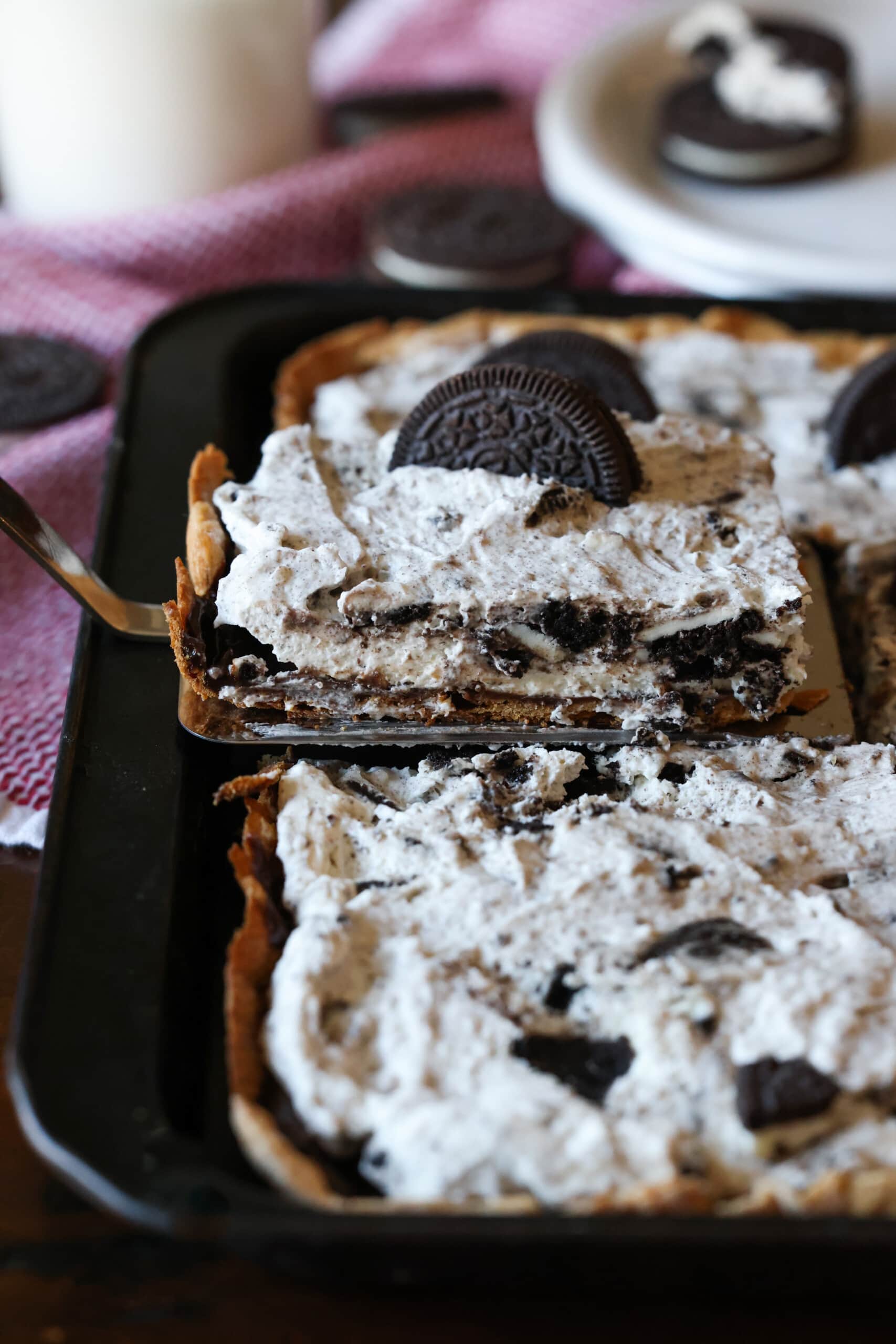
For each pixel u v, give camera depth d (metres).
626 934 0.54
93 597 0.59
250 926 0.54
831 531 0.62
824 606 0.62
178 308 0.67
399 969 0.54
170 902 0.55
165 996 0.54
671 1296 0.51
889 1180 0.51
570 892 0.55
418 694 0.58
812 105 0.75
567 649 0.58
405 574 0.58
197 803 0.57
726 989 0.53
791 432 0.65
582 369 0.62
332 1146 0.52
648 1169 0.52
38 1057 0.52
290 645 0.58
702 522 0.59
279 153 0.77
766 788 0.57
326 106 0.82
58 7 0.71
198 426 0.64
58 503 0.65
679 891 0.55
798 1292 0.51
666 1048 0.53
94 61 0.72
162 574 0.61
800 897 0.55
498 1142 0.52
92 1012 0.53
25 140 0.74
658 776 0.57
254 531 0.58
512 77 0.83
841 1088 0.52
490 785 0.57
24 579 0.64
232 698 0.58
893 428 0.64
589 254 0.78
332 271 0.76
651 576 0.58
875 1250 0.50
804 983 0.53
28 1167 0.53
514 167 0.79
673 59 0.80
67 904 0.55
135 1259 0.52
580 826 0.56
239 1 0.73
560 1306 0.52
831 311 0.69
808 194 0.76
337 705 0.58
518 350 0.62
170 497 0.62
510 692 0.59
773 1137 0.52
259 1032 0.53
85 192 0.75
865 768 0.58
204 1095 0.53
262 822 0.56
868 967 0.53
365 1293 0.52
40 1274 0.52
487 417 0.59
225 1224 0.50
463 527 0.58
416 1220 0.50
